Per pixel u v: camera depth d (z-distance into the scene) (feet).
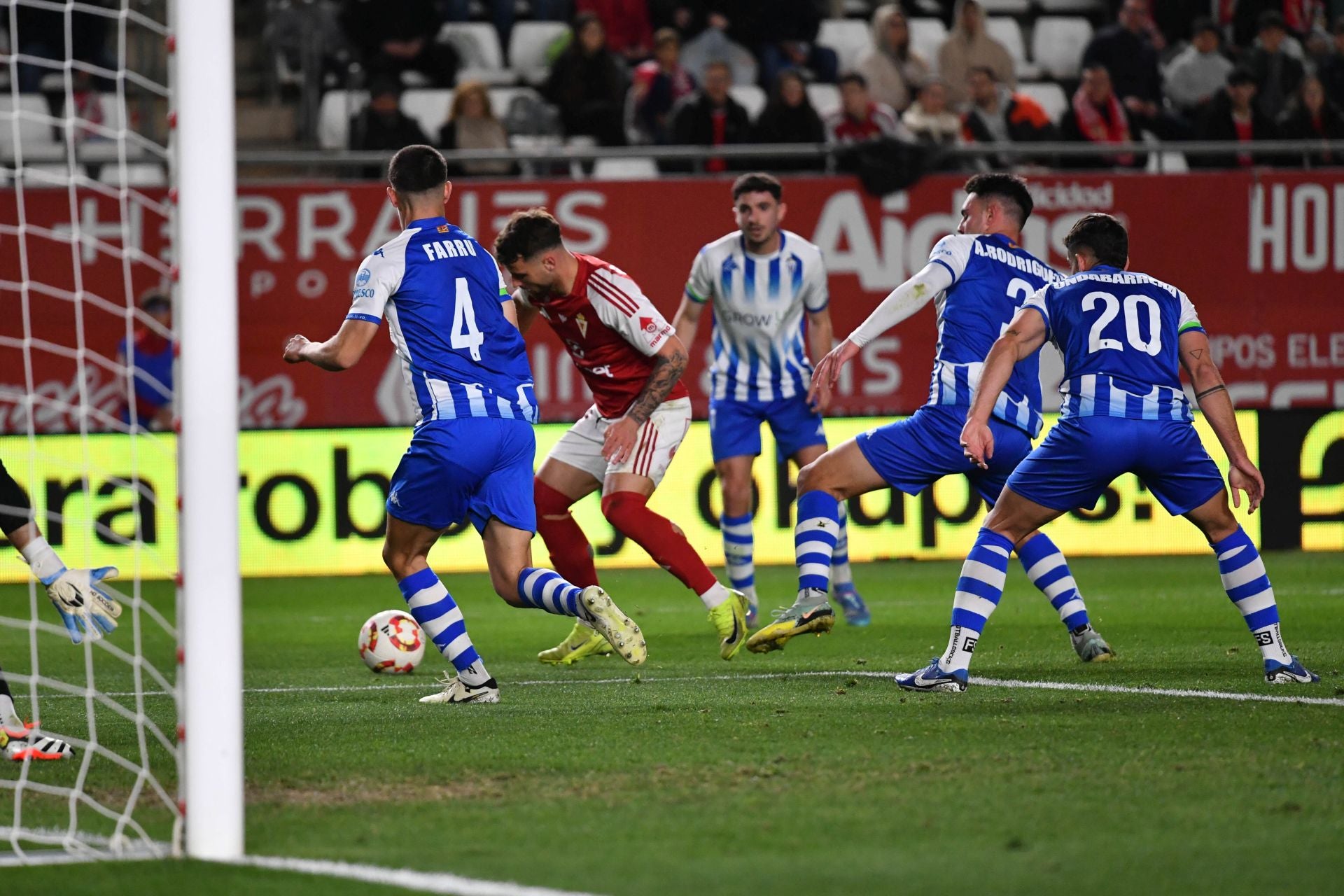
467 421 64.03
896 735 56.54
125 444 128.36
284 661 87.20
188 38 42.52
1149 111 166.30
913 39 191.62
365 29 172.76
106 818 47.47
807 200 141.49
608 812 45.29
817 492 73.56
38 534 55.52
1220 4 183.73
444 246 64.64
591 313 71.20
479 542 135.23
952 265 71.97
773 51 178.40
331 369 63.72
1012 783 47.98
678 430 77.41
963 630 67.36
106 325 135.13
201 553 41.52
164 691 77.77
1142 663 77.10
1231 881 37.47
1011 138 160.25
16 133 67.72
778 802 46.11
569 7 186.80
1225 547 68.18
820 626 72.64
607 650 82.64
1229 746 53.31
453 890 37.37
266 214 137.69
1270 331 143.74
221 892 37.76
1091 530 132.98
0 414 133.69
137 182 157.79
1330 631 89.45
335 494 130.21
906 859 39.63
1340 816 43.65
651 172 163.22
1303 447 131.23
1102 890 36.81
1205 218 142.82
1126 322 64.80
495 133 155.33
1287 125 161.48
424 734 59.26
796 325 94.48
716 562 131.44
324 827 44.19
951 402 71.87
